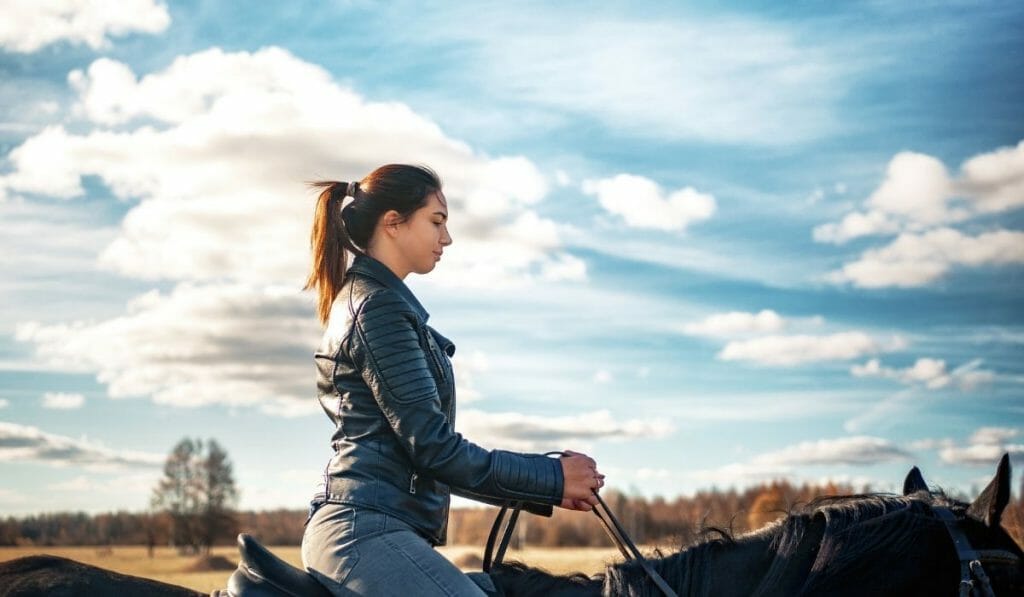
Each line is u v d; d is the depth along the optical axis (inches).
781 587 114.3
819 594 113.2
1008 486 112.3
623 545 122.8
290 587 107.9
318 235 122.9
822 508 118.2
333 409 114.7
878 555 113.4
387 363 110.2
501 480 111.4
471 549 749.3
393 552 106.1
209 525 3041.3
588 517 2242.9
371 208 120.2
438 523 114.9
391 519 109.1
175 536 3024.1
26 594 132.0
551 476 113.4
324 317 123.3
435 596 103.4
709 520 129.6
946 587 112.3
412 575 104.7
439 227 122.4
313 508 114.1
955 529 113.4
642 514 2215.8
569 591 120.1
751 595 116.3
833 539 114.1
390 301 113.0
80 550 3100.4
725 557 120.2
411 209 119.7
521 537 2167.8
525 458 114.1
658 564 120.4
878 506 118.4
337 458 113.2
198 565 1785.2
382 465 111.0
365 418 112.3
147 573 1619.1
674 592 114.4
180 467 3065.9
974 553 110.6
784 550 116.7
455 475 109.8
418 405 109.2
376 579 105.0
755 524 133.6
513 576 123.6
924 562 113.4
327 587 107.5
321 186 124.7
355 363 112.3
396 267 121.5
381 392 110.2
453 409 119.7
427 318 119.8
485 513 1531.7
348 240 121.7
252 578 109.3
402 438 109.6
